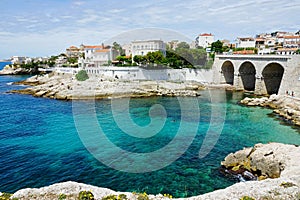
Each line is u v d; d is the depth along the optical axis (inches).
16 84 3558.1
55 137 1218.0
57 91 2536.9
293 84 2012.8
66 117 1651.1
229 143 1119.6
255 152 821.9
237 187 579.5
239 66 2785.4
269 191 549.0
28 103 2190.0
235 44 5265.8
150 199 545.6
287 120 1535.4
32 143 1139.3
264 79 2527.1
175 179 783.7
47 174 831.1
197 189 725.3
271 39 4960.6
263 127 1386.6
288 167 701.3
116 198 537.0
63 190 570.3
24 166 893.8
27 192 563.2
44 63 6028.5
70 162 919.0
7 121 1556.3
